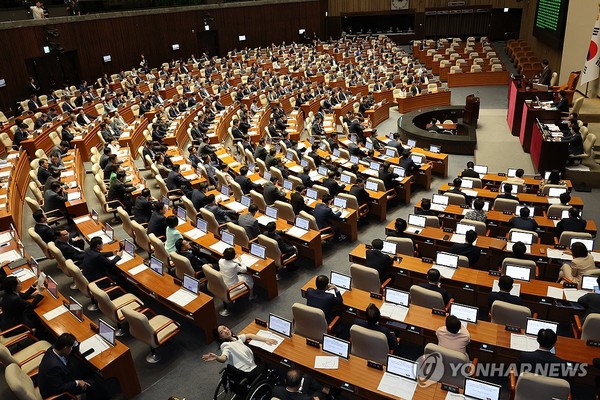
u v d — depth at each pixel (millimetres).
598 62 18812
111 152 17406
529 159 18109
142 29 37438
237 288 9758
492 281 9062
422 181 16844
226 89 31812
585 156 15945
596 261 9492
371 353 7285
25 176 16312
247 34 45406
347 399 7348
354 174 15305
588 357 6938
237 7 44031
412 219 11578
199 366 8469
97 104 26219
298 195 13156
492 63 33594
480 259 10734
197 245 11312
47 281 9000
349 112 25703
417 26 48781
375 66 35938
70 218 13305
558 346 7152
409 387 6438
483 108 26672
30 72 30031
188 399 7770
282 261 10789
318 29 49375
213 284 9383
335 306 8500
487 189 14531
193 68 38125
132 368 7660
